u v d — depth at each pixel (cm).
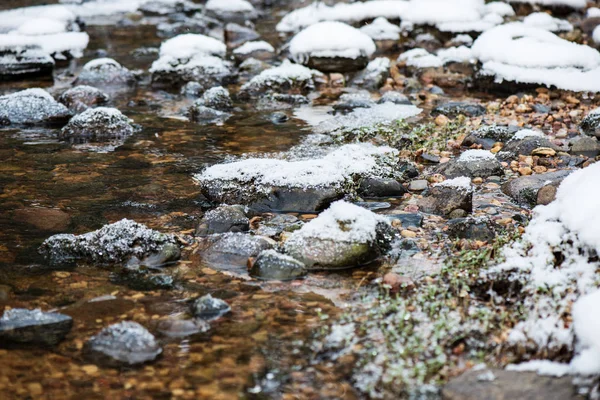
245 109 432
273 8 804
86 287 310
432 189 344
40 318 297
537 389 278
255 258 317
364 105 428
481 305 302
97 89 443
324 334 294
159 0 758
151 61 553
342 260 315
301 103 439
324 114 423
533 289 301
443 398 279
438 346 289
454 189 341
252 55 545
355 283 310
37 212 342
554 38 457
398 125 404
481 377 281
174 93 466
